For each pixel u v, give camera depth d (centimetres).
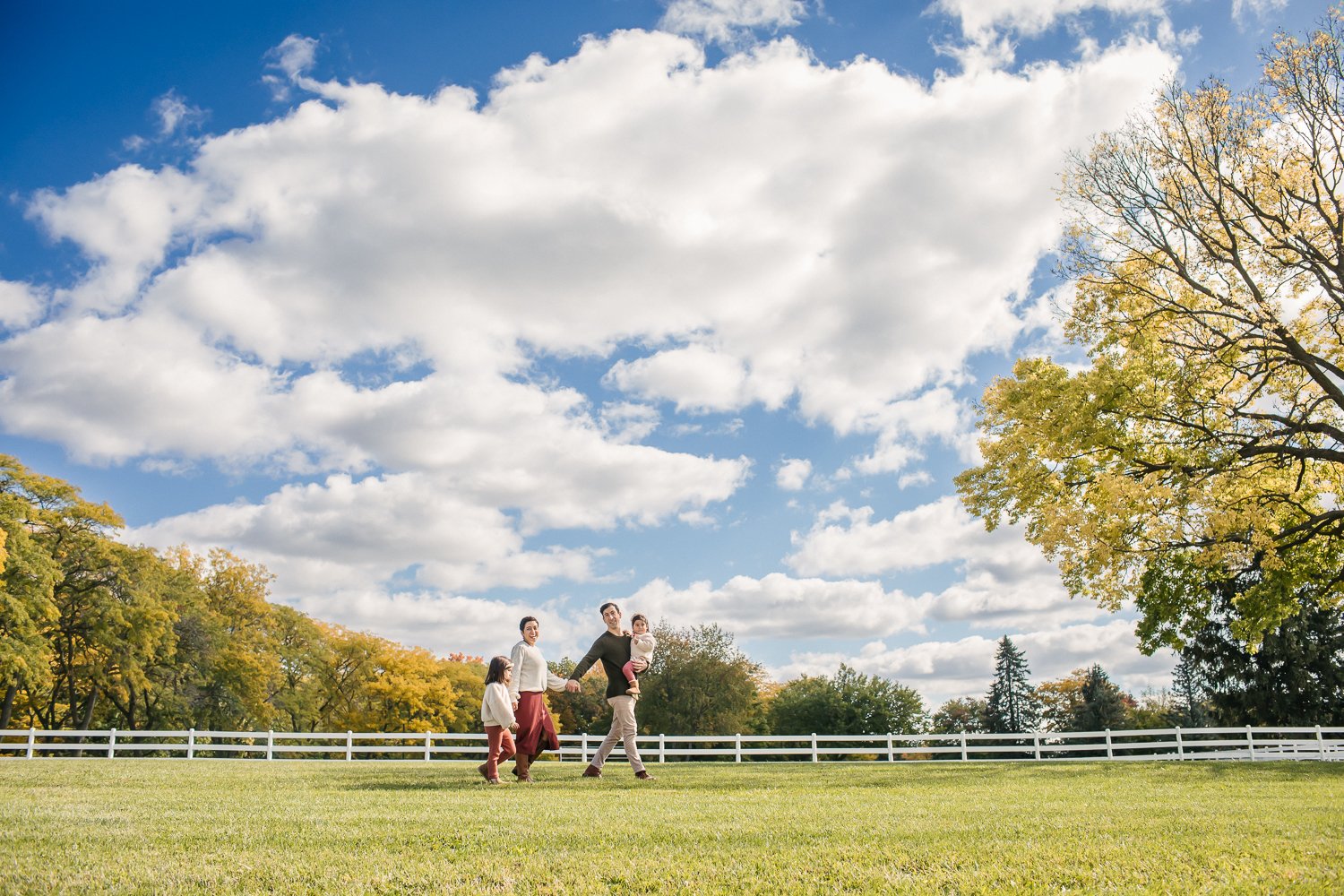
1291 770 1769
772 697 7038
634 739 1366
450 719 6088
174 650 4734
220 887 475
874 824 738
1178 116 2353
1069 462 2531
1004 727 8619
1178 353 2345
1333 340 2473
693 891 482
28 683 4056
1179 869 533
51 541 4372
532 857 576
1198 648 4306
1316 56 2209
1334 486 2592
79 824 698
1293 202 2288
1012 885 490
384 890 480
